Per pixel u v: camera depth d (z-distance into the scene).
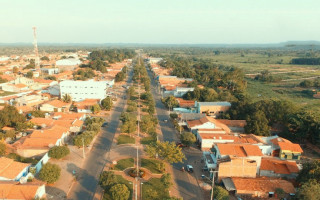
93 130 91.12
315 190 52.22
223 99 139.62
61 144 82.50
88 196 57.44
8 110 96.19
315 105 151.62
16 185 53.00
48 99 142.88
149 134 97.12
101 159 75.75
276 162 71.56
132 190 59.97
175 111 124.81
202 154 82.44
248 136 90.25
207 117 103.44
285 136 93.38
